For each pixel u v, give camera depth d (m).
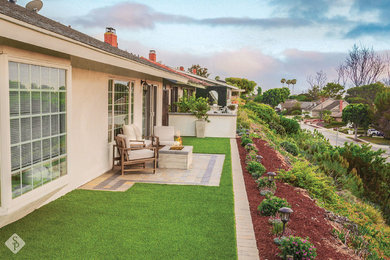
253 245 4.87
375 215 10.70
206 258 4.42
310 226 5.91
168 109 17.52
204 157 11.72
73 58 7.05
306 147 21.47
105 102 8.90
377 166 16.30
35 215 5.79
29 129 4.88
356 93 68.31
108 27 13.83
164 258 4.38
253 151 11.99
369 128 60.12
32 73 4.90
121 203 6.52
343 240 5.89
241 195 7.30
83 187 7.60
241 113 23.44
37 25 4.27
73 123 7.26
